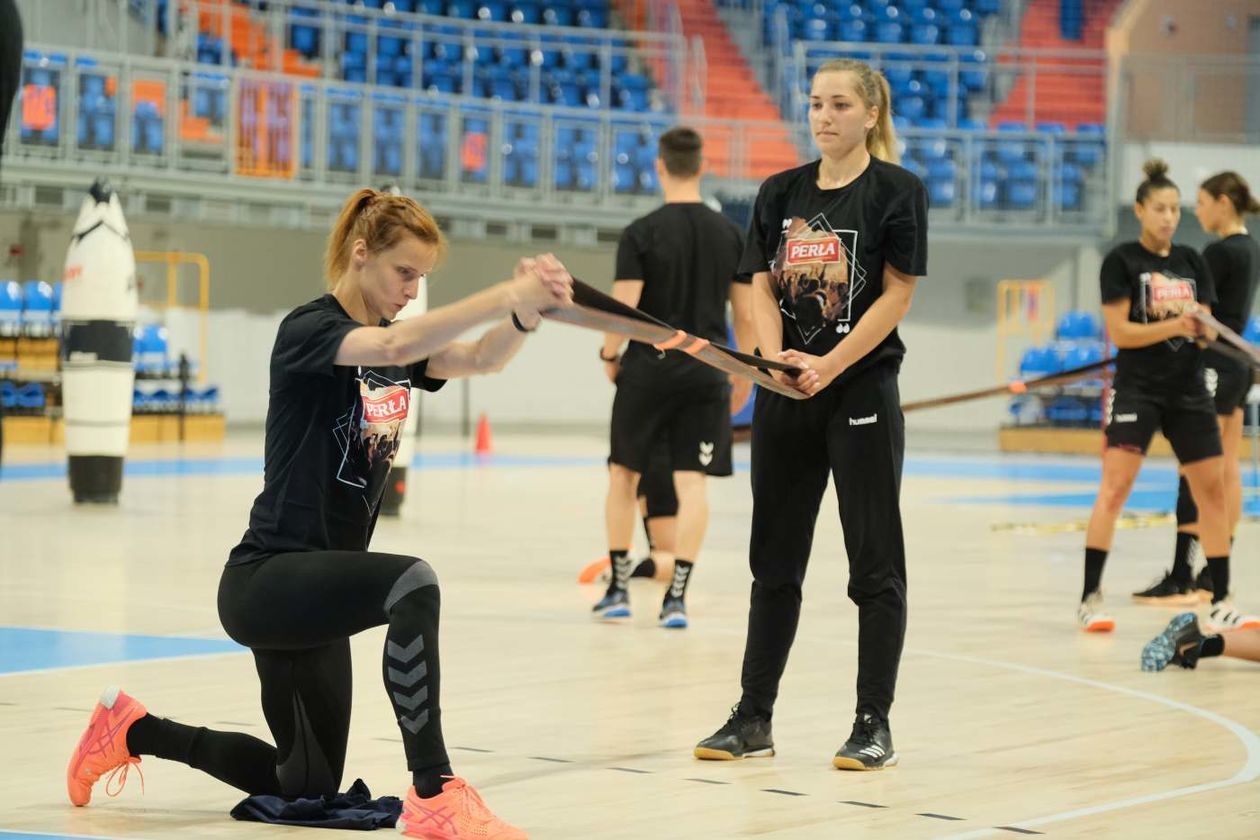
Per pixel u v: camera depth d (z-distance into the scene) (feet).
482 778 16.38
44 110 72.64
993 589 33.37
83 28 78.23
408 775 16.51
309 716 14.32
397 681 13.52
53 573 33.30
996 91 101.40
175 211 76.74
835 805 15.28
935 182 93.25
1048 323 96.68
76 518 44.50
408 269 13.89
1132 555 40.40
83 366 47.70
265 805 14.44
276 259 87.51
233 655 23.53
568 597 31.37
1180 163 94.63
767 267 18.16
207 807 15.02
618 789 15.93
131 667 22.44
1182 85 94.73
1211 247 30.96
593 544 41.16
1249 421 83.10
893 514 17.39
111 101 74.43
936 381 99.91
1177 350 27.22
